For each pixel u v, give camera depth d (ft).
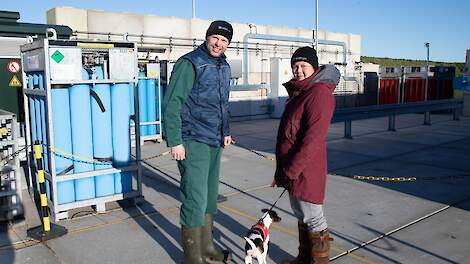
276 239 13.66
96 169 16.05
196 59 10.71
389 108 37.19
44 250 12.91
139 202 17.25
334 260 12.12
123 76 15.89
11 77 22.44
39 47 14.69
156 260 12.23
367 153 29.04
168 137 10.56
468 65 55.72
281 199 18.12
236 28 49.88
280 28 55.01
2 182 14.69
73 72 14.71
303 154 9.59
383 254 12.55
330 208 16.84
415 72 71.97
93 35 39.17
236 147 31.22
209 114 11.04
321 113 9.48
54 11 37.42
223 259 12.14
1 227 14.75
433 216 15.93
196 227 11.19
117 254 12.62
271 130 41.39
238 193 19.11
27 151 17.61
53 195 15.05
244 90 48.26
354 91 61.21
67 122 15.14
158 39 43.42
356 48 67.82
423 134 38.58
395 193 19.04
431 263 11.96
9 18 22.91
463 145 32.42
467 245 13.21
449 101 47.57
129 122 16.51
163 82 34.40
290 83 10.25
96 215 15.99
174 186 20.42
